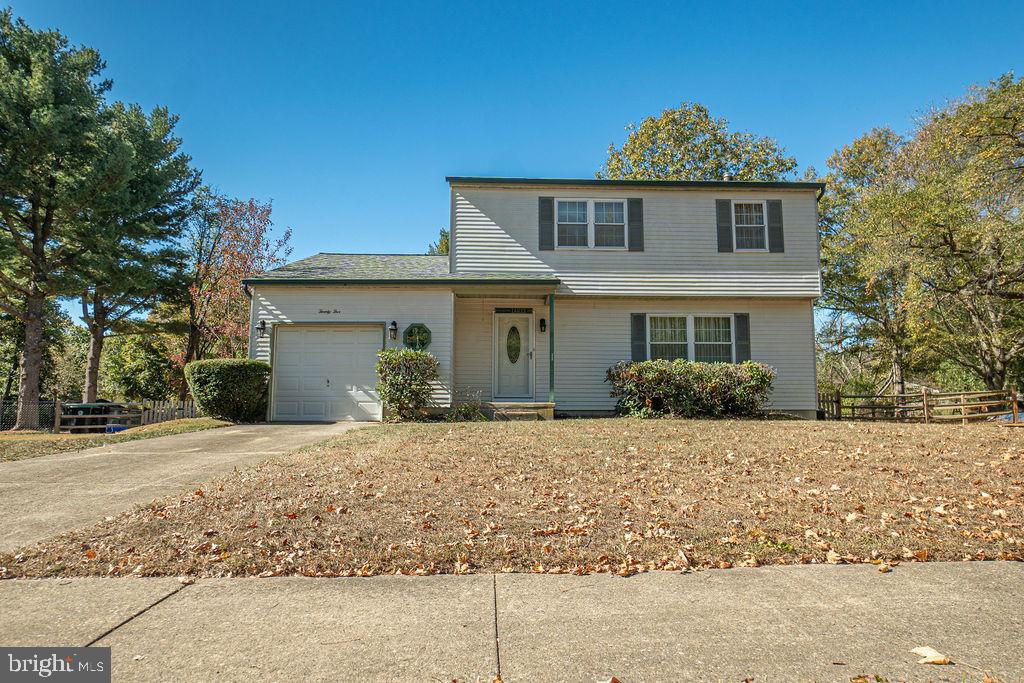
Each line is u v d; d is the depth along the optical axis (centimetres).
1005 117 1598
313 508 554
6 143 1695
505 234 1527
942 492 621
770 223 1556
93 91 1952
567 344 1548
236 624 336
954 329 2231
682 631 327
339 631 327
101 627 331
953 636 319
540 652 303
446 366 1424
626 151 2964
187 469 773
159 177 2178
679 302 1567
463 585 396
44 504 596
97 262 1980
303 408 1417
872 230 1903
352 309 1436
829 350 3256
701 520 534
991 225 1573
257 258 2714
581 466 759
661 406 1405
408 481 669
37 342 1872
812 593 380
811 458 809
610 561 438
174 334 2773
